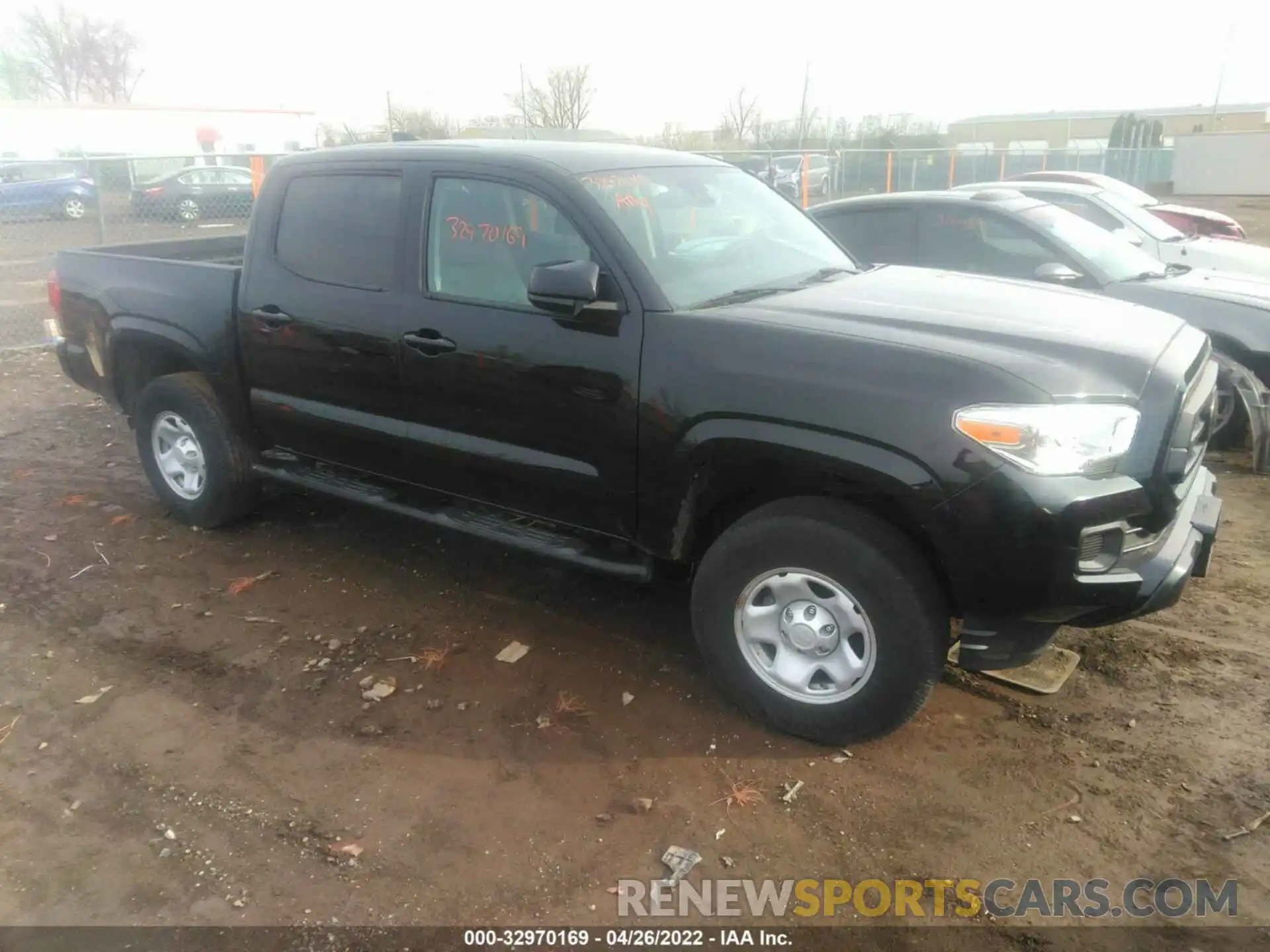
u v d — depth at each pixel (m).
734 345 3.27
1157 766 3.29
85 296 5.47
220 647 4.15
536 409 3.72
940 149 22.88
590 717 3.63
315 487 4.74
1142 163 31.16
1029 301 3.69
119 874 2.90
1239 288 6.58
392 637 4.21
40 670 4.00
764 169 17.78
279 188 4.55
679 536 3.54
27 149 33.38
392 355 4.10
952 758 3.36
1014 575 2.93
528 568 4.87
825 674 3.39
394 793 3.23
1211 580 4.62
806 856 2.94
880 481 3.03
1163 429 3.03
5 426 7.34
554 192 3.71
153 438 5.32
